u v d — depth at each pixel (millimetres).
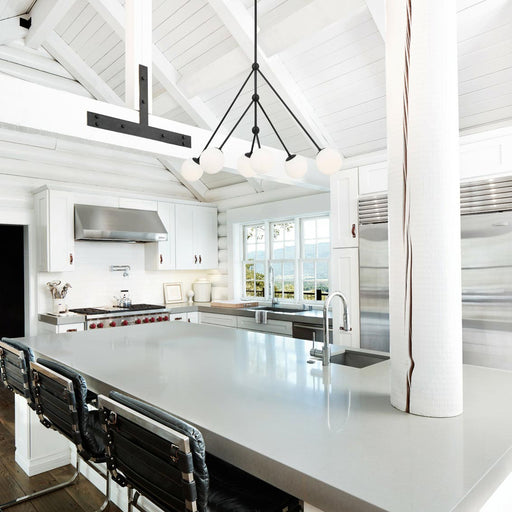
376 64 3521
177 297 6277
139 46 2900
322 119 4246
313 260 5379
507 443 1256
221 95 4508
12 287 6020
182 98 4582
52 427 2092
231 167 3523
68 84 5070
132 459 1414
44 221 4738
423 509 919
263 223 5992
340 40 3465
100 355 2459
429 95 1481
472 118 3547
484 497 1060
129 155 5797
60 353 2523
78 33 4555
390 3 1592
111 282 5578
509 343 2871
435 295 1470
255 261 6109
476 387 1817
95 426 1983
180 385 1854
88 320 4688
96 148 5484
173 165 5984
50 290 4887
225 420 1449
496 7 2850
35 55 4824
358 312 3799
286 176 4105
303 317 4477
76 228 4863
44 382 1995
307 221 5480
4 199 4801
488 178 2979
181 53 4254
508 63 3107
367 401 1641
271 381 1908
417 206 1500
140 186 5941
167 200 5785
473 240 3045
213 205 6398
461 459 1154
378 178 3654
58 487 2793
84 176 5391
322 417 1475
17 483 2857
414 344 1495
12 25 4434
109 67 4793
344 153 4523
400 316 1546
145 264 5941
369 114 3973
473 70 3248
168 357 2395
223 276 6422
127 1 2910
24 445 3016
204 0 3648
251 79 4066
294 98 4027
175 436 1174
